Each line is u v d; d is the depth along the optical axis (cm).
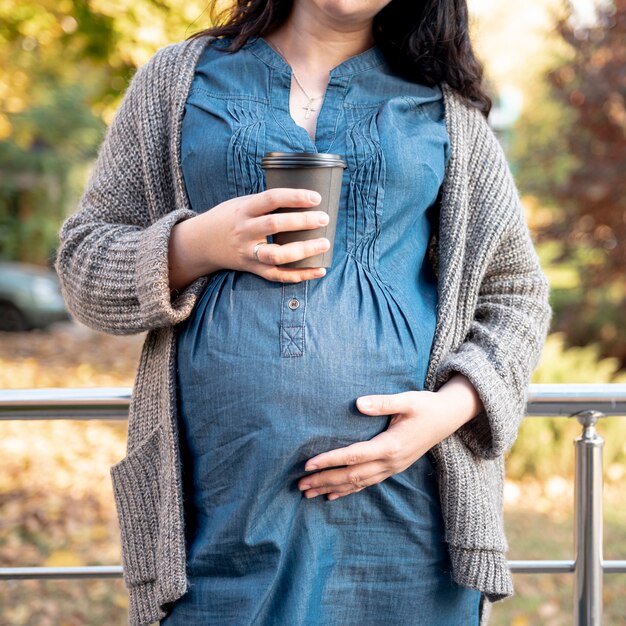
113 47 730
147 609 142
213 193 142
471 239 153
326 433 135
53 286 1180
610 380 626
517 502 500
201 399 138
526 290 156
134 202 151
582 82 798
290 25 153
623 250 799
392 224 144
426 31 155
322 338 135
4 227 1489
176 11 680
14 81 1066
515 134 1409
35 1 719
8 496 494
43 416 178
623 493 513
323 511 140
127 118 152
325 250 129
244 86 147
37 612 342
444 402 139
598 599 182
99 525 454
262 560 137
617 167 785
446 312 147
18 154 1491
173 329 143
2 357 933
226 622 136
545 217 900
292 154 125
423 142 147
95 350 983
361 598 144
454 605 150
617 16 793
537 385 182
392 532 143
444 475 145
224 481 137
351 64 150
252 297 137
